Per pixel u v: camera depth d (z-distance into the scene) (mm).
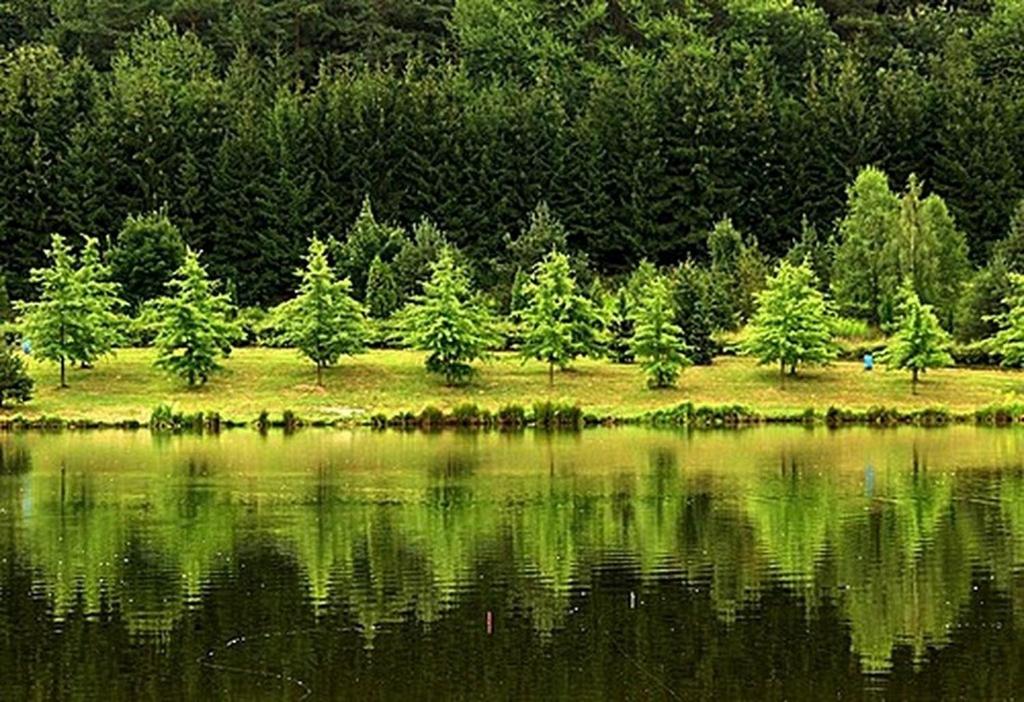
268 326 76188
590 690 20203
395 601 25594
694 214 102438
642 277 84750
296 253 94812
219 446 50719
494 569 28312
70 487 39781
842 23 134250
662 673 21000
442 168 100500
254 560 29219
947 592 26031
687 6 132250
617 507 35750
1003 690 20062
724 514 34688
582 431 56281
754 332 66875
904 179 105438
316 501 36969
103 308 67000
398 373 66875
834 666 21297
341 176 99688
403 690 20266
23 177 93125
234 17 128875
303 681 20734
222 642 22906
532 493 38281
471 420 58031
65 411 59562
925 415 59625
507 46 126125
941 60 119750
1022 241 81688
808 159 104000
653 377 64688
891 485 39562
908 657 21766
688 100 104312
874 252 76000
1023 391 64875
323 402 61844
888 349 65875
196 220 95750
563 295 66875
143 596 26000
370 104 101375
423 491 38688
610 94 104812
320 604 25391
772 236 103625
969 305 73000
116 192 95062
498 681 20656
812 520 33719
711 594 26078
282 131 99438
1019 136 104875
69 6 130375
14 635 23391
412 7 135625
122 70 111062
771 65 119875
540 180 102000
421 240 85500
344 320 66125
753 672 21016
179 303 63562
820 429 56812
